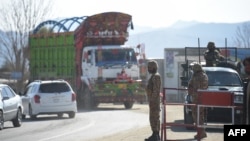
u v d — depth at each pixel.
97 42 50.62
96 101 48.72
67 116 42.97
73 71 51.25
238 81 29.94
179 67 68.25
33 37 56.16
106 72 48.66
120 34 50.78
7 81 74.31
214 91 20.58
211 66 32.19
